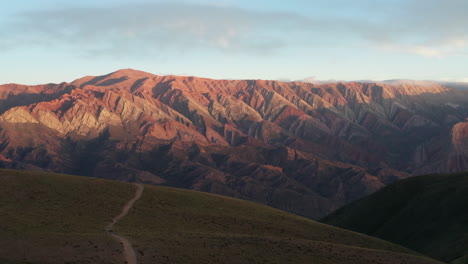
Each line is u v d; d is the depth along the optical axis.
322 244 81.94
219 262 64.50
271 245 75.31
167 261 62.69
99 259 60.91
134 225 84.50
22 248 62.66
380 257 78.94
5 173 105.50
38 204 89.88
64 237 69.56
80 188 104.38
